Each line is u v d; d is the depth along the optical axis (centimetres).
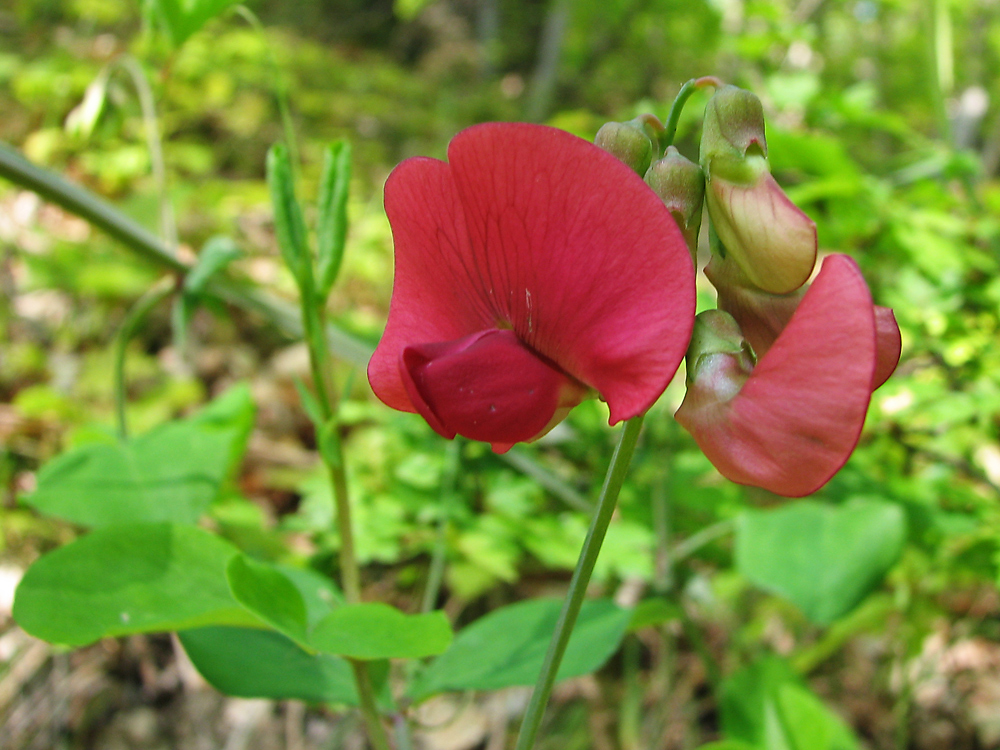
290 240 8
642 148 5
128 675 14
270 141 29
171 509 9
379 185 28
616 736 14
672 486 14
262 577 6
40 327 20
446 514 12
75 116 11
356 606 6
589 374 5
